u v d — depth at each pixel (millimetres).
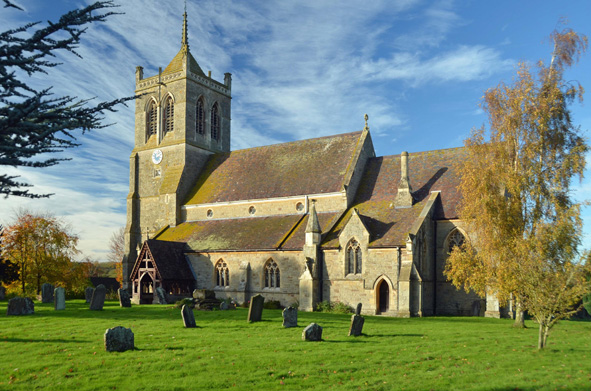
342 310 51938
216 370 22188
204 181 77062
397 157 64812
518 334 34000
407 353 26062
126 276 77188
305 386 20078
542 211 40594
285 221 63969
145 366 22750
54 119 11633
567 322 45875
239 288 60344
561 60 42906
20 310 42062
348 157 66312
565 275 28516
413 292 49000
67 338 29953
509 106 41844
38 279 73500
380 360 24344
